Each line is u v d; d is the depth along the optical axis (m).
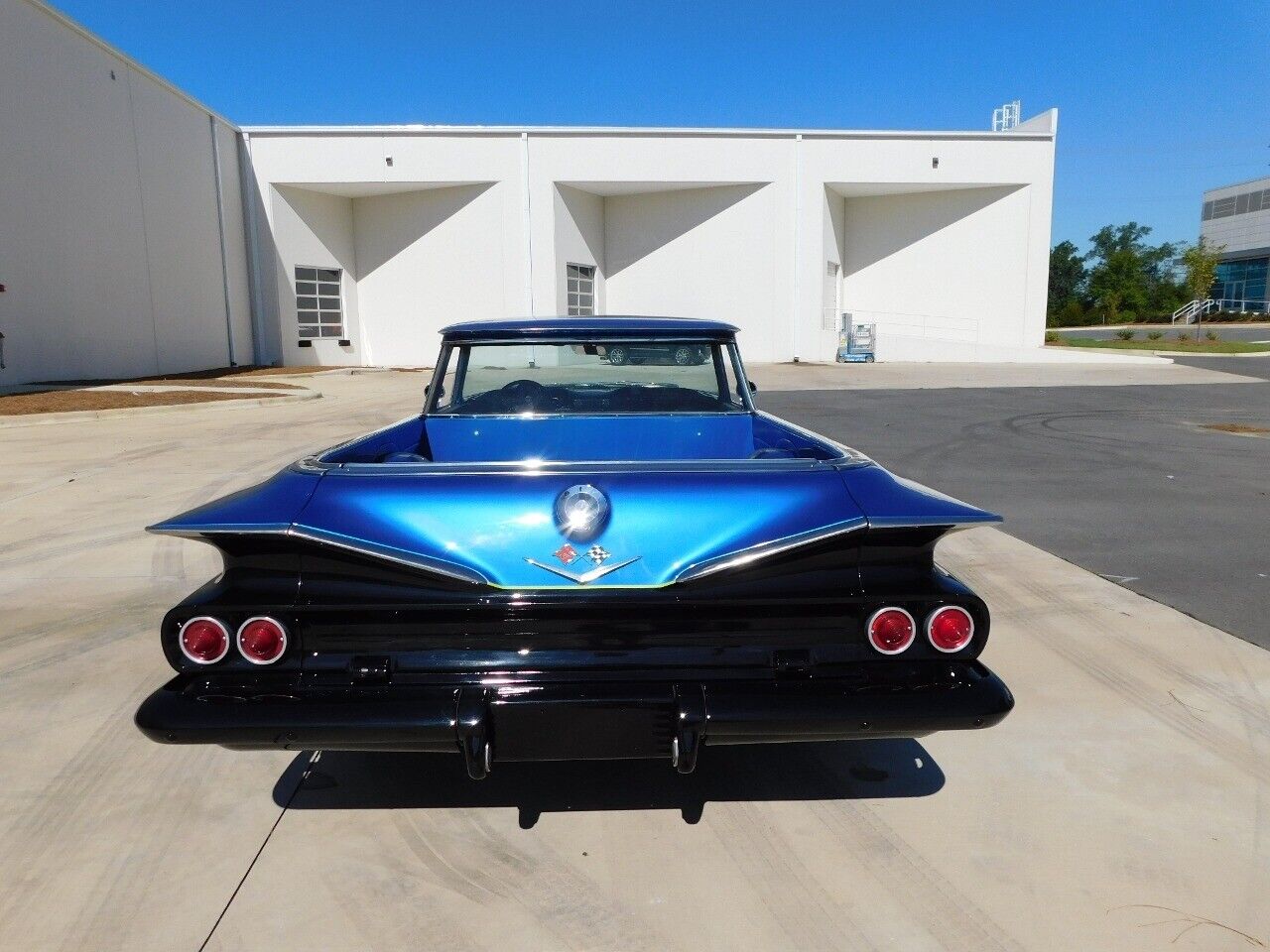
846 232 27.23
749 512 2.32
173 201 20.06
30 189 15.59
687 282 25.84
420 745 2.23
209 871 2.51
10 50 14.98
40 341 15.97
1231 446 10.19
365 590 2.26
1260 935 2.21
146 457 9.27
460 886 2.44
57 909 2.34
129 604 4.85
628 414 4.07
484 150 23.78
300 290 24.27
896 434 11.09
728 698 2.22
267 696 2.24
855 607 2.30
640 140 24.16
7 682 3.81
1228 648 4.11
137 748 3.24
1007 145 25.02
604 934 2.24
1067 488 7.77
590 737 2.28
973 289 26.22
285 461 8.99
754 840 2.66
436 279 24.95
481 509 2.32
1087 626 4.41
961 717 2.24
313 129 23.27
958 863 2.53
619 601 2.24
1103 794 2.89
